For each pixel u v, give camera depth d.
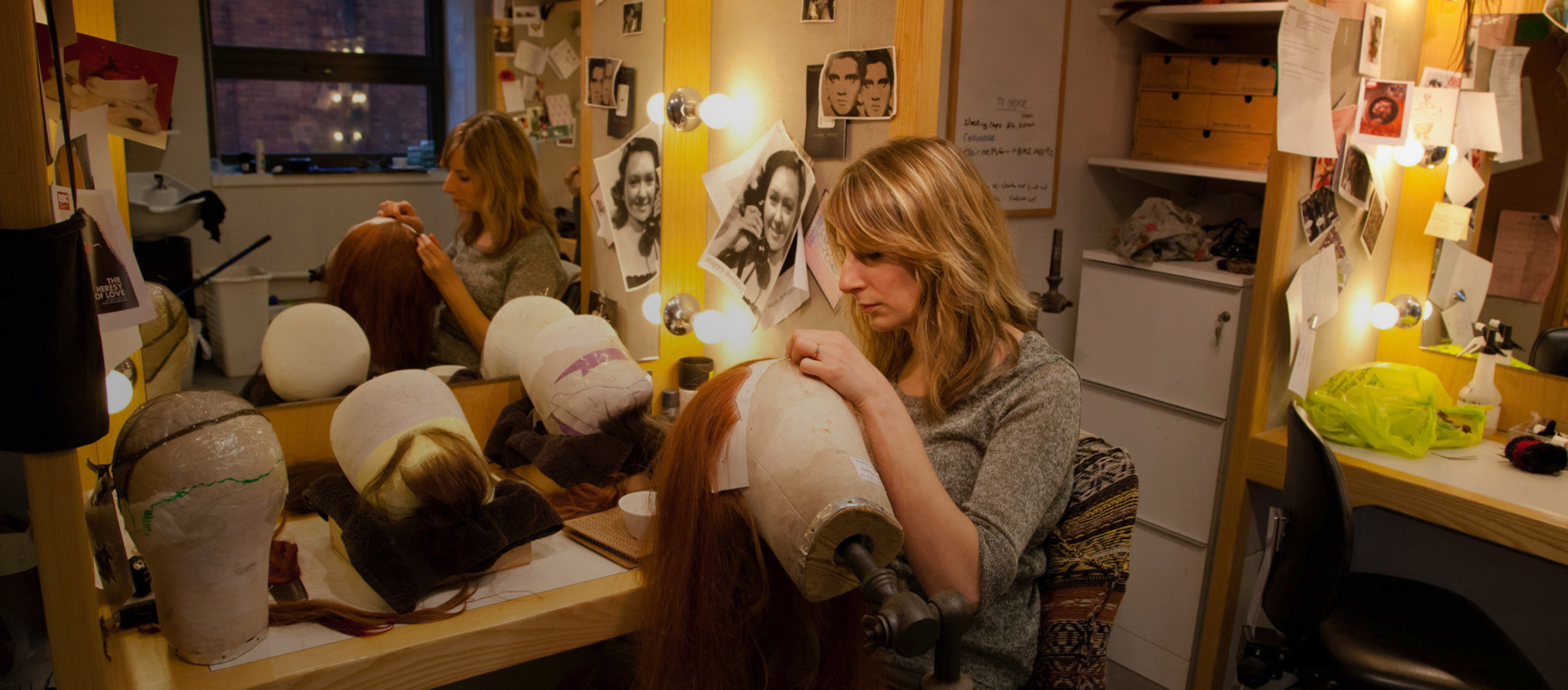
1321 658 1.71
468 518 1.07
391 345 1.42
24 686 0.88
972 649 1.04
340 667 0.91
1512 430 2.17
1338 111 1.97
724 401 0.91
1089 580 1.06
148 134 1.17
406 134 1.40
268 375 1.31
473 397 1.51
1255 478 2.05
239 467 0.88
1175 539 2.49
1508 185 2.20
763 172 1.61
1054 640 1.07
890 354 1.19
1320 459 1.59
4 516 0.92
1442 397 2.19
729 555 0.90
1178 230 2.49
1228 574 2.15
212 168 1.24
